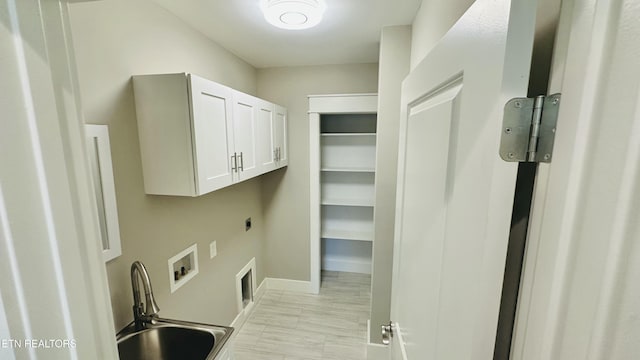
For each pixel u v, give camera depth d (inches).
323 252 142.3
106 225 46.0
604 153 12.3
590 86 12.8
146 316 51.1
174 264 65.8
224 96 63.4
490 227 17.2
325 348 88.6
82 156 19.5
